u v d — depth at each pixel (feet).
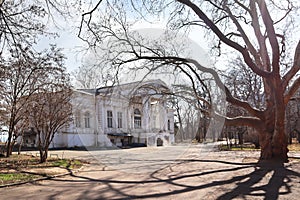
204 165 44.42
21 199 23.98
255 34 56.44
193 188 26.45
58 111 53.47
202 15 45.91
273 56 46.44
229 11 53.31
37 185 30.50
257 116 51.72
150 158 48.37
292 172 34.91
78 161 54.13
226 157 56.85
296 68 47.50
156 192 25.20
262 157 50.70
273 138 48.98
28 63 40.09
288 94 49.21
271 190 24.64
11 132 65.05
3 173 38.06
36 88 54.60
